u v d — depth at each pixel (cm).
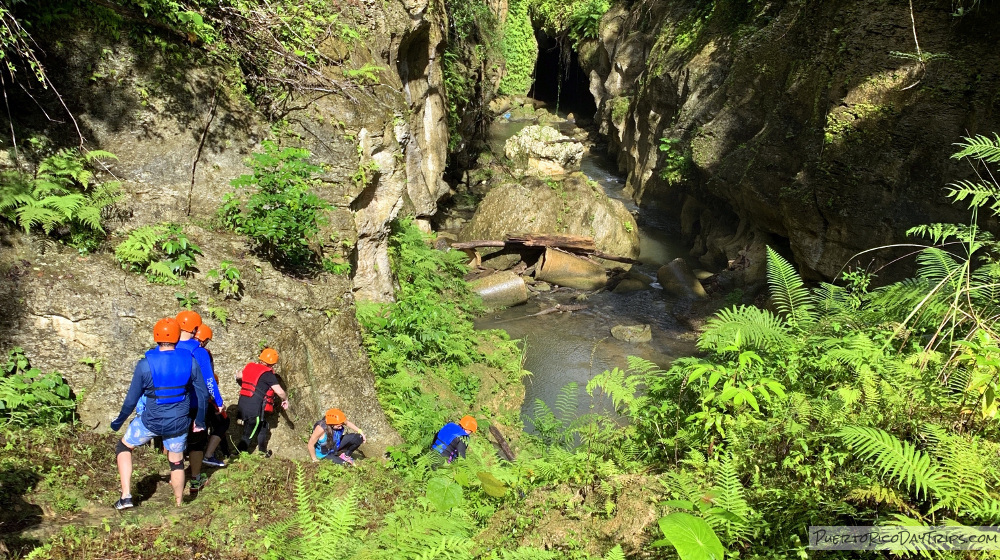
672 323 1367
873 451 337
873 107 1118
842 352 473
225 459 618
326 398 741
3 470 500
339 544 388
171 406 488
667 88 2008
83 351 611
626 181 2295
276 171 805
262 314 712
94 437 581
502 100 3434
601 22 2827
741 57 1619
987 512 301
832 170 1165
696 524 274
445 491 466
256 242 771
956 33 1038
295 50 912
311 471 624
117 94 733
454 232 1803
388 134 980
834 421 402
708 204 1745
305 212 786
